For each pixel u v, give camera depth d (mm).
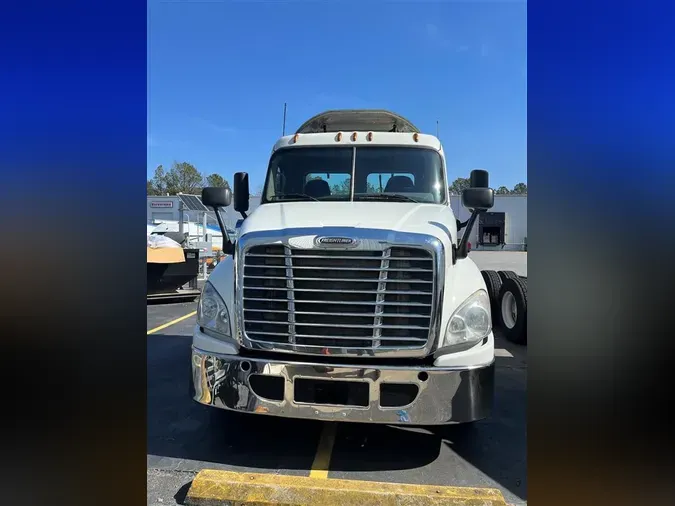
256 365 2875
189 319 7785
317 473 2916
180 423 3590
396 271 2881
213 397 2980
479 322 2920
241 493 2600
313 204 3828
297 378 2830
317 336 2875
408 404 2771
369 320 2871
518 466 2998
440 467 2990
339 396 2807
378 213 3434
